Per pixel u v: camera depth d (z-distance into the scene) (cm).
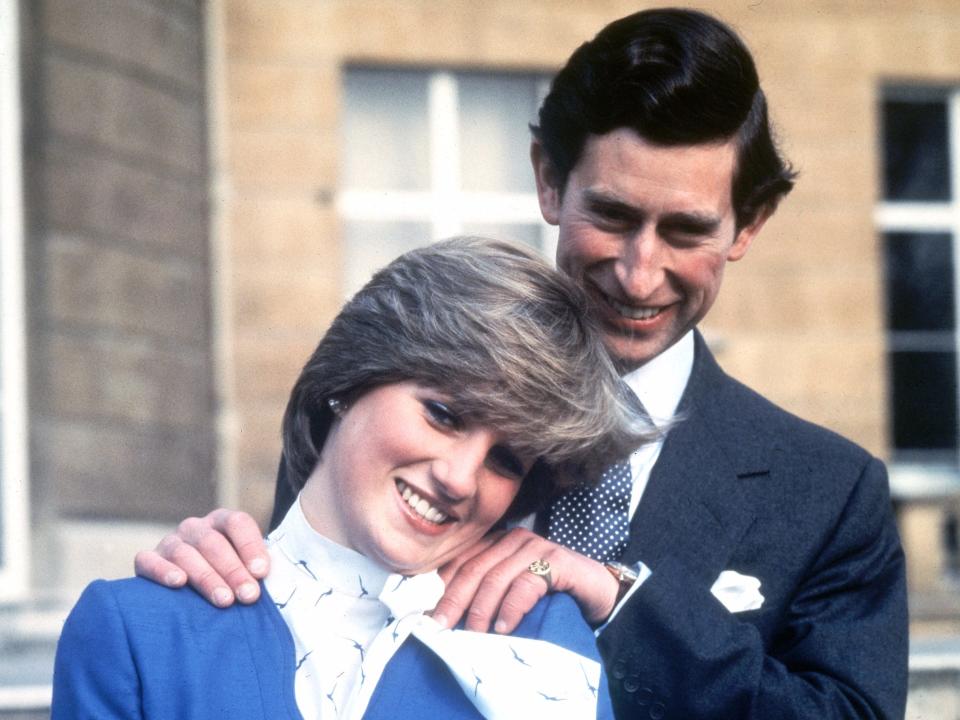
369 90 787
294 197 757
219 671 186
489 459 190
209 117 745
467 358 185
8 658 473
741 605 217
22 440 609
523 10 788
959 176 824
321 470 197
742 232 230
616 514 218
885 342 813
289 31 762
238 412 732
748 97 214
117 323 671
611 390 193
